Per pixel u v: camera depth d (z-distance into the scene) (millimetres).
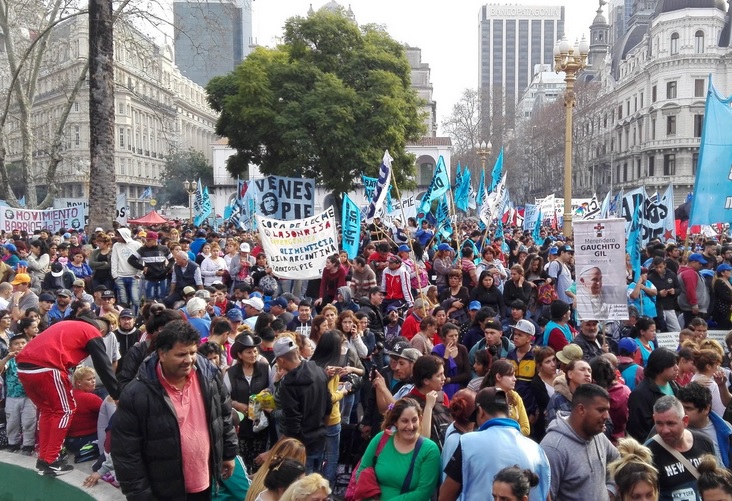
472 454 4270
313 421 6113
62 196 71562
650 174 75188
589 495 4434
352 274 13188
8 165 58656
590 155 92500
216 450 4980
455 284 10812
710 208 11008
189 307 8750
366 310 9977
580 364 5742
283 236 12641
